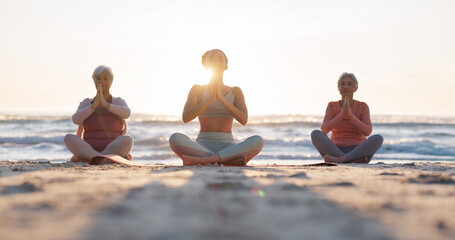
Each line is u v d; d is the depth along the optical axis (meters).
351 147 6.84
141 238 1.49
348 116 6.80
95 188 2.69
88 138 6.22
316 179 3.33
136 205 2.12
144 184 2.92
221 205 2.15
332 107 7.09
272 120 32.50
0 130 22.16
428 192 2.60
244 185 2.87
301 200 2.30
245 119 5.54
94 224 1.71
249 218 1.85
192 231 1.61
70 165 5.12
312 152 15.10
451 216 1.90
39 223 1.71
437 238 1.53
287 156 12.71
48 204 2.12
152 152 14.38
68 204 2.12
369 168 4.95
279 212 1.98
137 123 23.56
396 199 2.35
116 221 1.76
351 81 6.98
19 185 2.74
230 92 5.67
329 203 2.21
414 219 1.83
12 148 14.85
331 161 6.64
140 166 4.97
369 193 2.56
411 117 38.12
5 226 1.66
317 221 1.79
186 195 2.45
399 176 3.65
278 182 3.08
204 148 5.29
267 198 2.36
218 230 1.62
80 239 1.46
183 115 5.47
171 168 4.68
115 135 6.26
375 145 6.50
